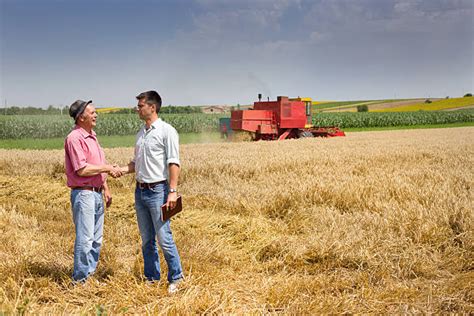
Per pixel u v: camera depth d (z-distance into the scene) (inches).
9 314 131.3
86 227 177.8
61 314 141.0
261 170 414.6
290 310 153.2
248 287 176.9
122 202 327.6
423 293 167.0
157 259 185.2
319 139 948.6
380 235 222.8
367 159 517.3
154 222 176.6
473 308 154.8
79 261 176.6
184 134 1546.5
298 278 183.9
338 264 203.2
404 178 360.2
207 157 497.7
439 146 690.2
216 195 332.5
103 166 179.3
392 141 853.2
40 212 302.5
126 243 240.8
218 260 214.5
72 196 180.9
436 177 368.2
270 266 207.9
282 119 989.2
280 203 298.2
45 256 206.8
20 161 503.2
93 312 144.4
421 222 233.0
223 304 150.6
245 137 983.0
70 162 179.5
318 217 267.1
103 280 185.0
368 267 197.8
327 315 150.3
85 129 183.6
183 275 183.5
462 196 283.4
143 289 167.5
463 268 197.5
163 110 2598.4
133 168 190.1
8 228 255.1
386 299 162.4
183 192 358.6
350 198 297.3
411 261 196.4
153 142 175.0
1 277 176.7
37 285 172.1
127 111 2177.7
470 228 223.0
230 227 260.2
